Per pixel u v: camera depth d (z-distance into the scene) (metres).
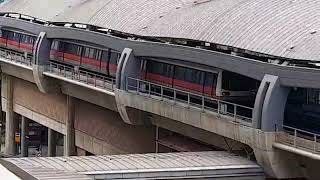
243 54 78.44
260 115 73.94
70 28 121.06
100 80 113.25
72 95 130.38
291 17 78.69
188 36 87.94
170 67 96.12
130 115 102.31
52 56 134.00
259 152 74.69
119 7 115.19
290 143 71.94
